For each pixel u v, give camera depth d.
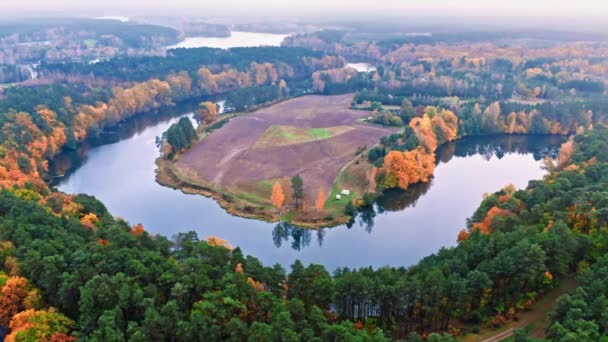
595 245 111.19
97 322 90.06
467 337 99.56
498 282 106.00
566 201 132.88
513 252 102.88
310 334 84.19
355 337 82.00
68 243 111.44
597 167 163.88
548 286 109.62
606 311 84.50
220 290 98.12
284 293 108.81
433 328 103.69
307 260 162.62
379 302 100.12
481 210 153.75
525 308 106.06
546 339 87.69
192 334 86.94
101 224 137.25
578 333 81.12
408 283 98.25
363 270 110.12
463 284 96.56
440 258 118.75
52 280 99.06
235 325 86.56
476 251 110.81
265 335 83.88
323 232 180.00
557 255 105.88
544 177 189.62
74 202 156.12
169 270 102.38
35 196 153.38
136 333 83.06
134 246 117.44
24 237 114.75
